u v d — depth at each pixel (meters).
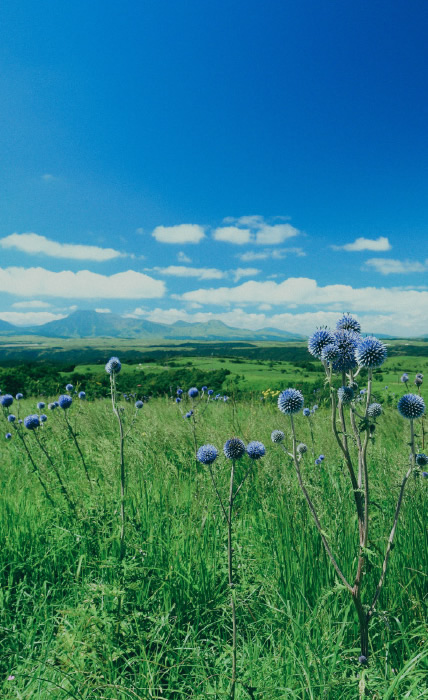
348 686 2.15
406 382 7.53
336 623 2.72
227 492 4.21
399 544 3.29
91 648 2.38
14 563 3.37
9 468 5.89
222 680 2.21
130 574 2.71
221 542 3.47
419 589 3.03
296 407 2.56
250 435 6.09
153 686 2.22
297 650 2.45
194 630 2.77
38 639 2.76
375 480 4.31
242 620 2.87
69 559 3.48
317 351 2.50
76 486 4.43
